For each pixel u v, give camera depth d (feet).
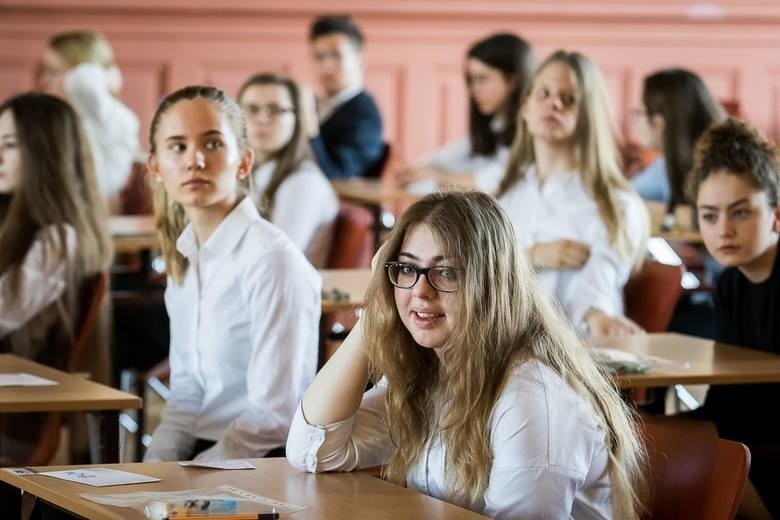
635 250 17.56
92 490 9.00
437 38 36.58
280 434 12.37
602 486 9.14
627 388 12.94
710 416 14.42
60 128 15.93
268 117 21.31
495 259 8.97
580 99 17.80
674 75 23.15
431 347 9.19
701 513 9.23
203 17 35.83
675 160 23.17
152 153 13.12
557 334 9.20
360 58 30.63
